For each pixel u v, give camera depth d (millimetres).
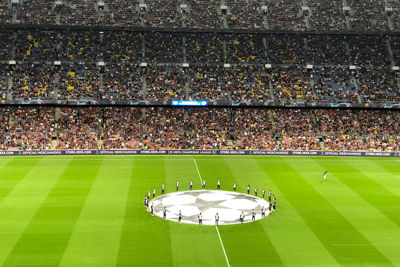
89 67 108438
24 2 114750
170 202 59062
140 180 70250
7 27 109188
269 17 119688
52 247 43625
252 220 52031
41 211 54125
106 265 39875
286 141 99438
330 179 72938
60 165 80250
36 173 73562
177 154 93250
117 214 53469
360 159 91312
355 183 70562
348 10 122062
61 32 114125
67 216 52469
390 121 105500
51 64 107875
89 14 114750
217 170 78875
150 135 98562
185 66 110625
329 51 117250
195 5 120688
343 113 107188
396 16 121500
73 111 102250
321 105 105312
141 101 102500
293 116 105812
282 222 51812
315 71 113000
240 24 117312
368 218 53594
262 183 69875
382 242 46250
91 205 56781
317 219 53000
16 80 103500
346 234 48344
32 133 96312
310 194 63750
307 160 89250
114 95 103062
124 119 101812
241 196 62500
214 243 45219
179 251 43156
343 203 59531
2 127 97125
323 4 123625
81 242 44938
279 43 118250
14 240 45219
